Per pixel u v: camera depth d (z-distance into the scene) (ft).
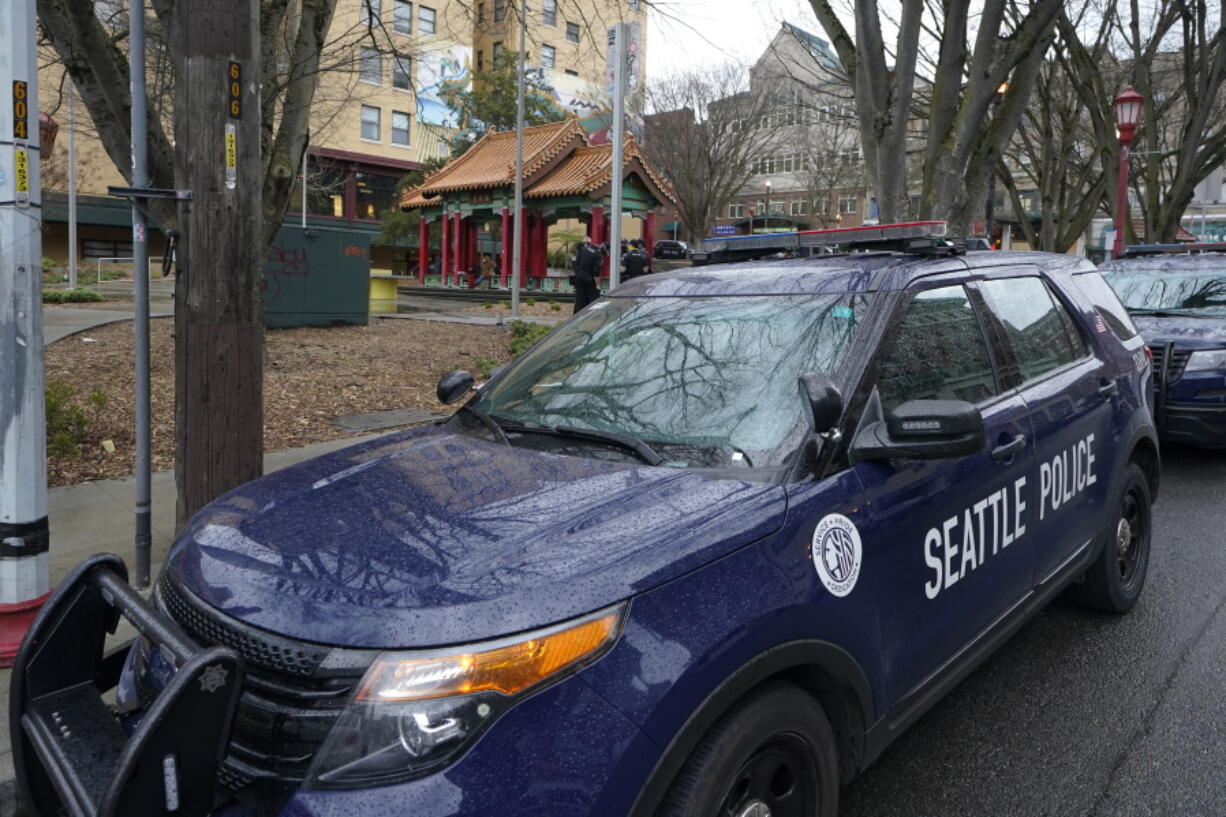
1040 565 11.69
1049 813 9.98
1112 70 69.67
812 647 7.60
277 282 50.21
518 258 59.57
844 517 8.31
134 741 6.01
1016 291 12.72
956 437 8.34
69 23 25.09
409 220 134.92
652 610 6.69
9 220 12.45
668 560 6.97
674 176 128.26
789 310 10.38
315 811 5.92
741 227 155.74
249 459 15.10
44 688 7.92
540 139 101.91
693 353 10.35
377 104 149.89
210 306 14.60
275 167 30.04
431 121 152.76
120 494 21.42
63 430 24.20
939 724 11.88
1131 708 12.19
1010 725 11.81
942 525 9.57
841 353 9.53
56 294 64.49
